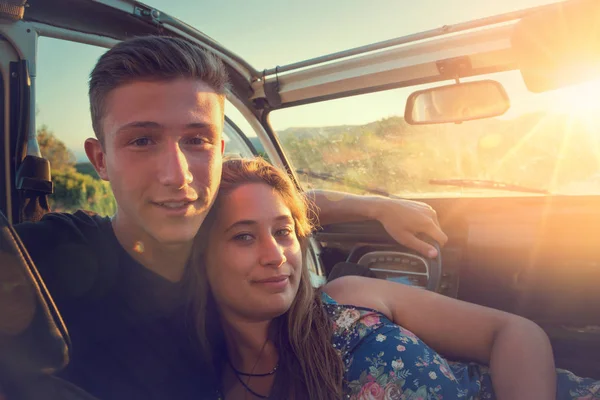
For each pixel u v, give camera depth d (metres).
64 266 0.62
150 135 0.55
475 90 1.12
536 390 0.70
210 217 0.66
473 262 1.28
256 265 0.64
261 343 0.70
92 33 0.96
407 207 1.07
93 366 0.62
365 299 0.78
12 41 0.82
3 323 0.35
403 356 0.67
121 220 0.63
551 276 1.21
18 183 0.81
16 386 0.37
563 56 0.93
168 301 0.66
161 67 0.55
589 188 1.24
